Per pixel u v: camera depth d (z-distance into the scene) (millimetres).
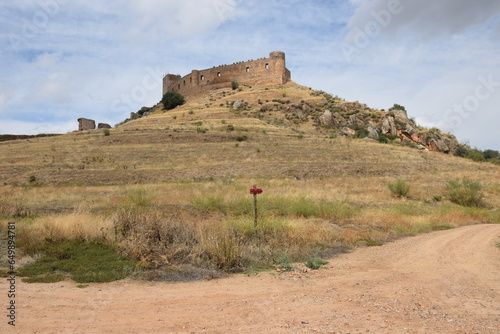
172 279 8188
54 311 5859
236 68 121125
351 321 5379
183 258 9664
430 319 5469
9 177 37406
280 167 42469
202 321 5434
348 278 8367
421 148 67250
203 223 13578
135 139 58688
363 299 6598
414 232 16453
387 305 6207
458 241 13867
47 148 53281
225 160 46750
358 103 95375
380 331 4949
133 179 37125
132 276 8281
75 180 36094
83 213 14836
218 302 6484
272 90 106812
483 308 6062
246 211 19422
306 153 51094
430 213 23828
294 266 9656
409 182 37188
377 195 30188
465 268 9336
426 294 6918
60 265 8844
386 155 51562
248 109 91688
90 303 6367
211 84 123875
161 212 17953
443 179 39156
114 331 5000
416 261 10312
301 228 13742
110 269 8695
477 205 30000
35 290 7109
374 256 11156
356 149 54906
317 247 11930
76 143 56688
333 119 81688
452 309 6000
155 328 5129
